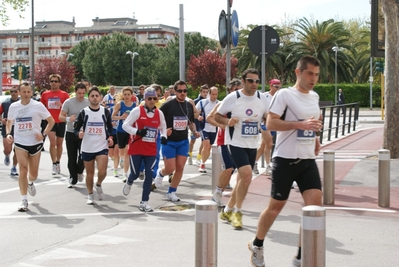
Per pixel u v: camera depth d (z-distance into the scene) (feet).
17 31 450.71
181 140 31.24
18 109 29.78
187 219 26.81
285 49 177.06
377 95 172.45
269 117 17.57
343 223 25.36
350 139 63.05
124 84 288.30
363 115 123.95
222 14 38.96
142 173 39.09
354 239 22.49
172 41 293.64
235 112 24.26
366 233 23.49
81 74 316.81
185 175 41.68
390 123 45.60
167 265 19.06
